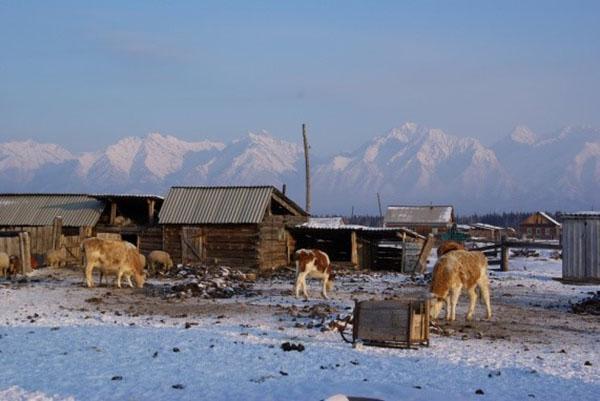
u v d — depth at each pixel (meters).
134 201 42.12
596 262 35.00
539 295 28.61
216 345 15.20
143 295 26.23
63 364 13.17
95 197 41.94
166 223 39.28
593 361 14.96
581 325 20.62
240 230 38.34
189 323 18.50
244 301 24.58
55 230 38.38
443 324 19.56
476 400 11.29
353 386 11.73
